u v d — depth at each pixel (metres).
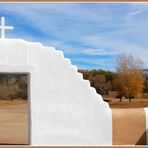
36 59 18.69
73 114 18.66
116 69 67.56
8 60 18.56
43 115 18.52
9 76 65.88
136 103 61.31
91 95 18.80
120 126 19.11
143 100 65.00
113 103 61.31
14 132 25.98
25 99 63.91
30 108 18.52
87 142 18.70
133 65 67.06
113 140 18.98
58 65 18.73
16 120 34.81
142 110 19.62
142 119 19.34
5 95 63.62
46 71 18.66
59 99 18.64
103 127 18.86
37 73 18.62
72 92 18.70
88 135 18.70
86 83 18.80
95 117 18.80
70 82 18.72
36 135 18.44
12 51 18.59
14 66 18.53
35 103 18.53
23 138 22.66
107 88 72.38
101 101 18.88
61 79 18.70
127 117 19.22
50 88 18.64
